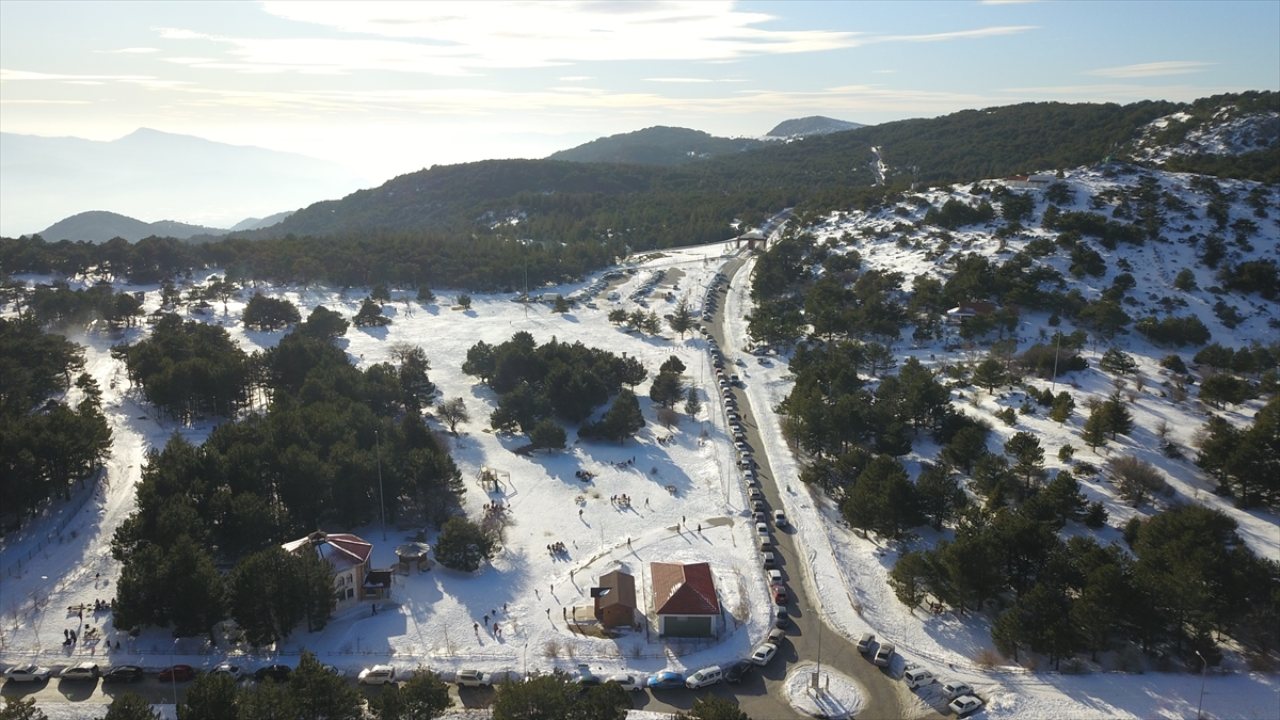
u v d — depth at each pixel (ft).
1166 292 631.56
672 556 320.91
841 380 472.85
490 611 281.33
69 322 645.51
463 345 644.27
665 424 472.44
